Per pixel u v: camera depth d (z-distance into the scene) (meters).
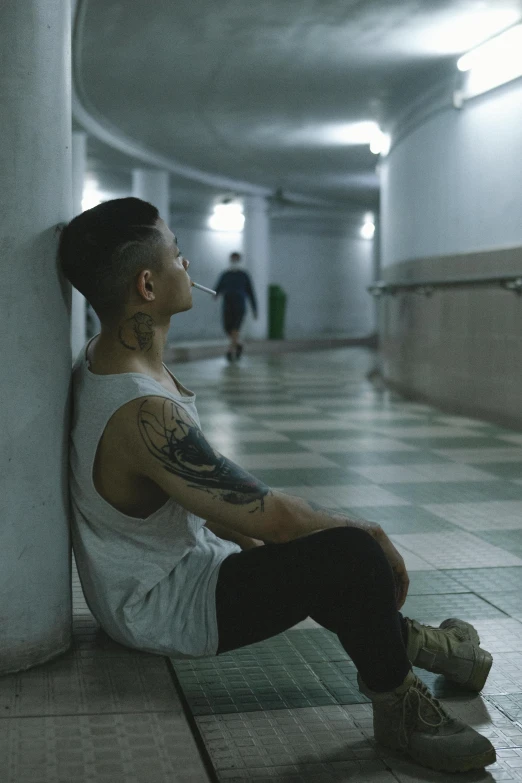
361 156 15.88
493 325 8.33
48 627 2.49
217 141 15.01
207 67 10.36
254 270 21.61
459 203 9.30
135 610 2.31
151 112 12.88
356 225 27.06
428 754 2.05
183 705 2.36
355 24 8.53
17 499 2.38
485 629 2.98
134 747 2.08
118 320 2.25
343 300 27.67
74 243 2.21
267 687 2.49
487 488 5.32
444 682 2.57
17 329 2.34
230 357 17.14
